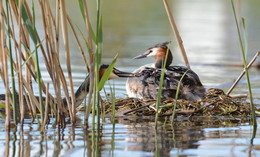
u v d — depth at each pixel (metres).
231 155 8.37
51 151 8.62
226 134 9.92
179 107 12.16
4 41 10.36
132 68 18.80
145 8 39.34
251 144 9.12
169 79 12.95
